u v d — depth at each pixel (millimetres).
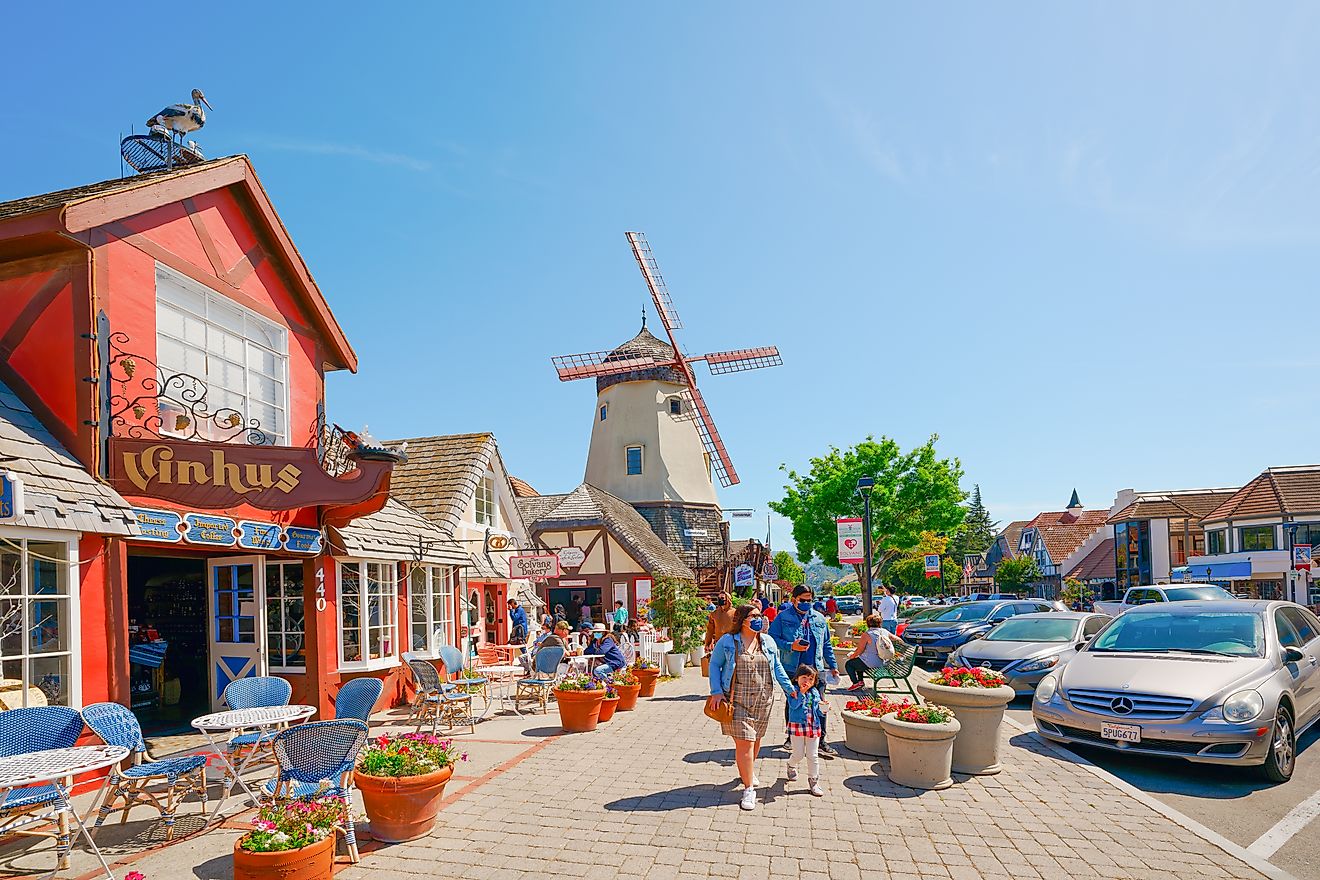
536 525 29188
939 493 40656
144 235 8523
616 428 39875
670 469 39094
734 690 7254
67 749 5746
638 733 10641
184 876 5609
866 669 10844
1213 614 9844
